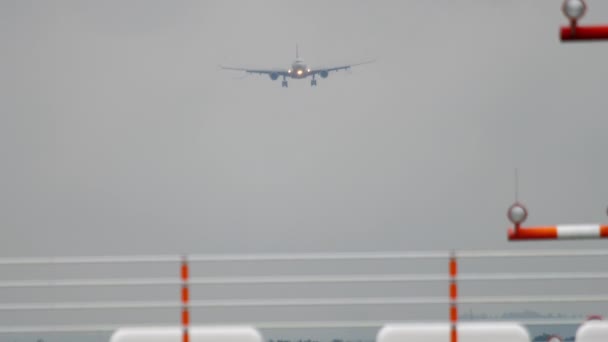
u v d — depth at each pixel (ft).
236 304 179.22
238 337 180.04
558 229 176.35
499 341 178.50
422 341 178.50
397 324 180.96
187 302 180.96
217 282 180.14
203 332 180.34
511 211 177.37
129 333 181.06
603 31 169.17
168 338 180.96
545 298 180.55
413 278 179.01
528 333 178.50
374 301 179.63
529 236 177.68
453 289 178.81
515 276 179.73
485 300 179.42
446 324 178.91
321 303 179.32
